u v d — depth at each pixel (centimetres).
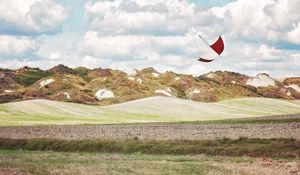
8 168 3228
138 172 3328
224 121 9075
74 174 3109
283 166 3925
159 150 5381
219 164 3972
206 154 5141
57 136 6688
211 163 4050
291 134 6347
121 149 5534
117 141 5881
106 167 3531
